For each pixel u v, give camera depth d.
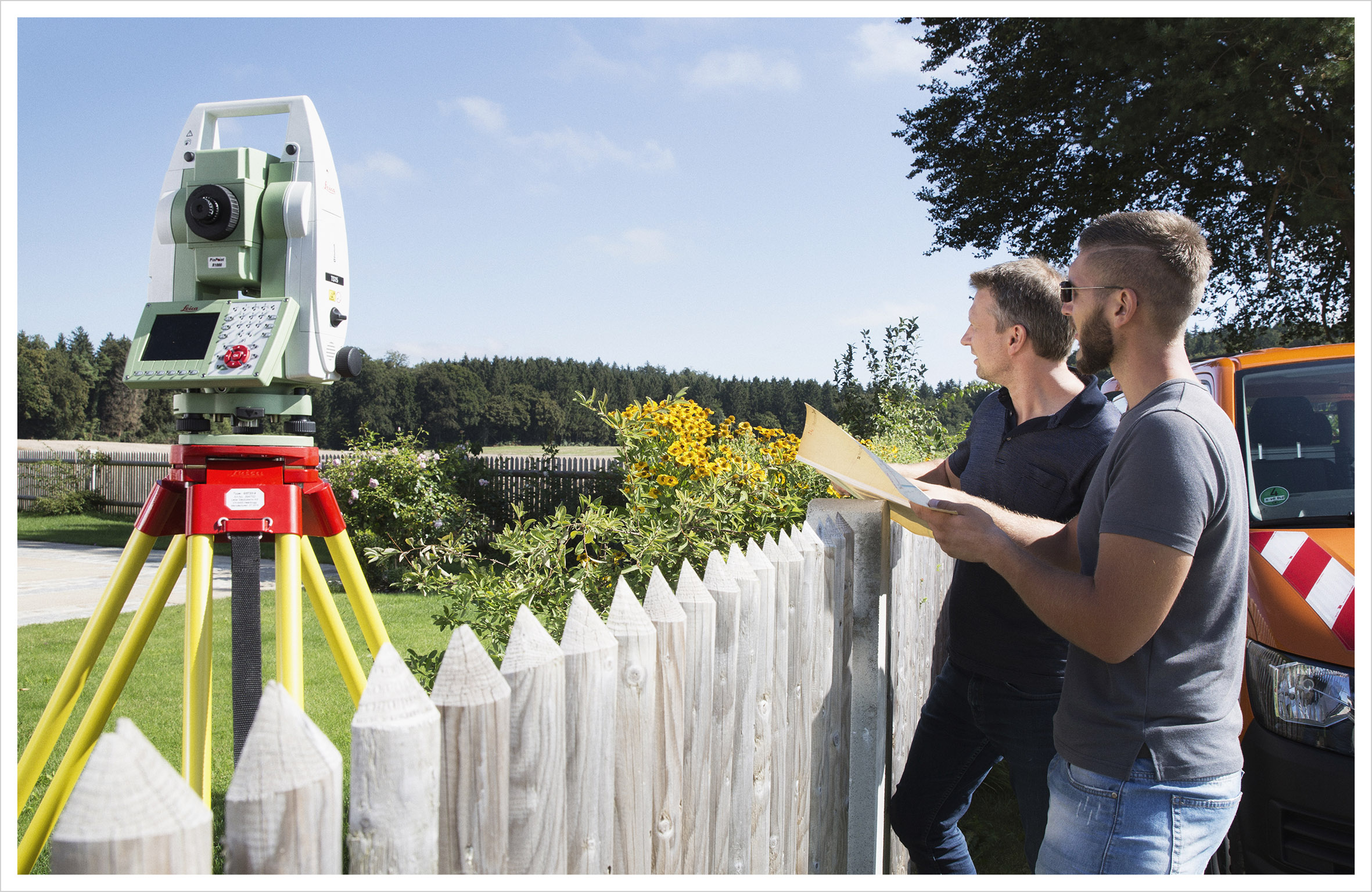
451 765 0.81
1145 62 12.92
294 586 1.84
